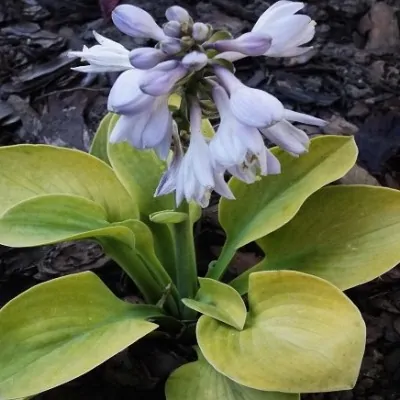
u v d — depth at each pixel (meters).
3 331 0.31
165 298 0.37
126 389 0.38
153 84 0.26
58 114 0.49
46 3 0.55
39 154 0.37
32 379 0.30
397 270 0.43
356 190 0.37
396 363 0.40
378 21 0.55
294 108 0.50
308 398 0.38
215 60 0.29
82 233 0.32
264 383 0.29
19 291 0.42
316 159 0.37
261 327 0.32
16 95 0.50
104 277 0.43
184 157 0.29
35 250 0.43
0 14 0.55
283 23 0.28
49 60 0.52
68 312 0.33
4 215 0.34
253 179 0.28
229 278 0.43
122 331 0.32
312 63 0.52
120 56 0.30
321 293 0.31
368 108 0.50
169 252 0.39
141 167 0.38
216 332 0.32
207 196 0.28
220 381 0.33
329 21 0.55
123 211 0.37
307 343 0.30
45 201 0.34
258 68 0.52
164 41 0.27
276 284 0.32
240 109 0.26
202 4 0.55
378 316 0.42
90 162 0.37
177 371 0.33
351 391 0.39
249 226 0.37
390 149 0.47
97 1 0.56
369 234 0.36
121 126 0.28
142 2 0.55
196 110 0.29
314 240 0.37
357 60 0.53
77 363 0.31
